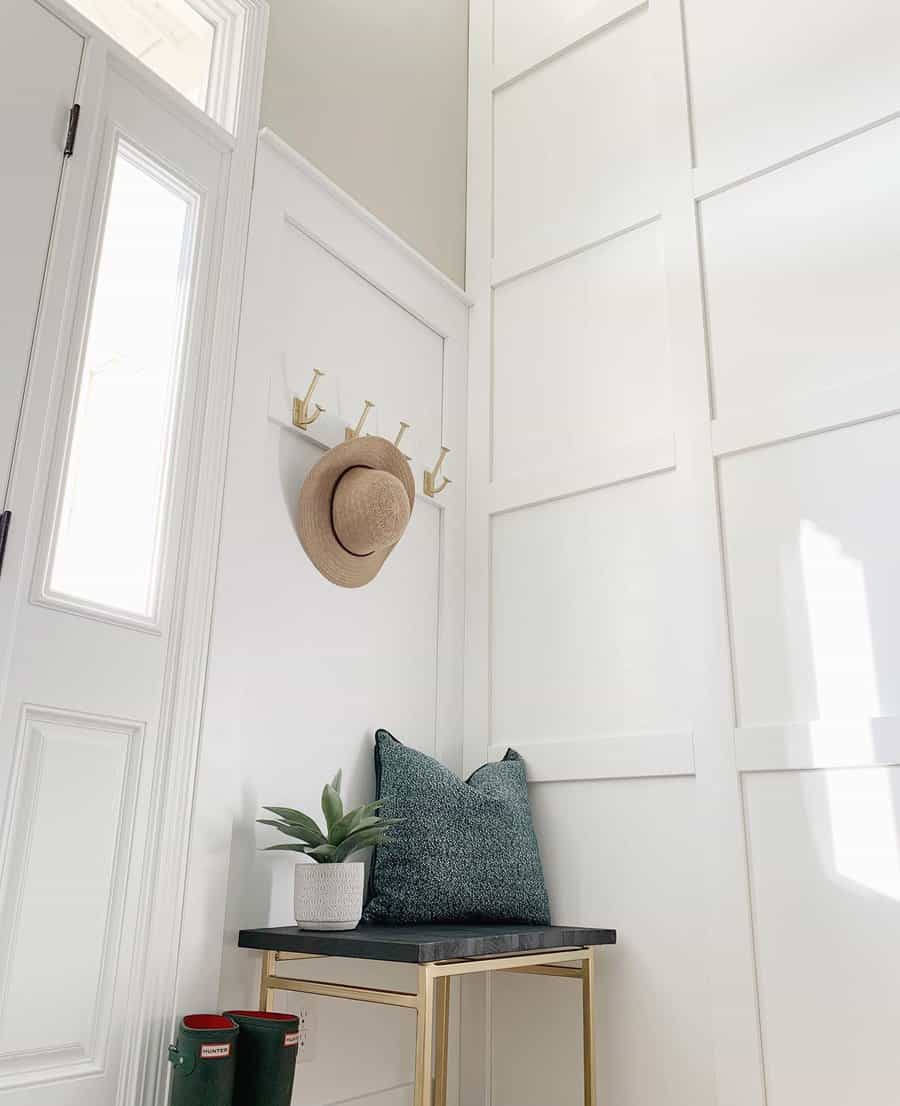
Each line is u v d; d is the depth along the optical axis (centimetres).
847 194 209
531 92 281
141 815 156
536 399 249
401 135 260
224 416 185
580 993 199
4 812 137
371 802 203
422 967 146
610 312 241
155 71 202
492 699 233
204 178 192
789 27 230
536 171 270
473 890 191
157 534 169
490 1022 209
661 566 213
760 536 201
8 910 135
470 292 271
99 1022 145
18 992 135
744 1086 173
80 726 150
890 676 177
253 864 175
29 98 159
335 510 201
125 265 174
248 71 209
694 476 212
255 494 189
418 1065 142
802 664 188
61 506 153
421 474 239
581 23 273
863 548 187
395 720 215
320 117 232
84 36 171
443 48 288
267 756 181
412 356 245
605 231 248
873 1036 164
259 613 186
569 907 206
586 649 221
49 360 154
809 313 207
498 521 246
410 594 229
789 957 176
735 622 199
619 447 228
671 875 194
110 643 156
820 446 197
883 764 174
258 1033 143
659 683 206
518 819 205
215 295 188
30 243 155
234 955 168
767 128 226
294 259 212
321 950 156
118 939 149
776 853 182
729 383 215
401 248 244
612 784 207
